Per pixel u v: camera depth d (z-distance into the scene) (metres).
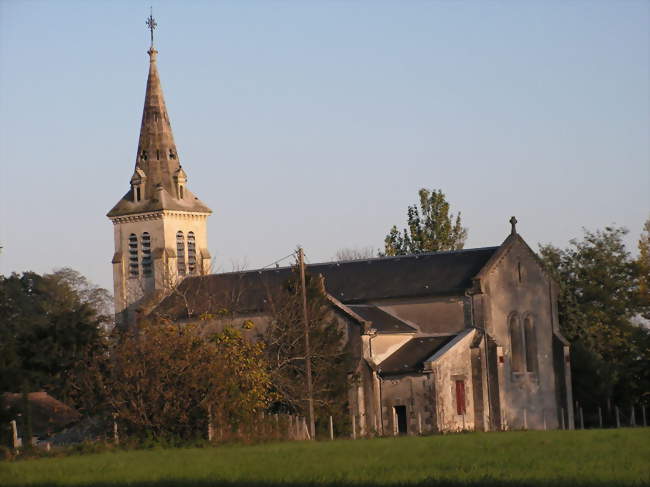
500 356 86.19
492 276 88.19
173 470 45.16
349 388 79.25
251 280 97.56
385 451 51.47
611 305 115.19
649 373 98.75
